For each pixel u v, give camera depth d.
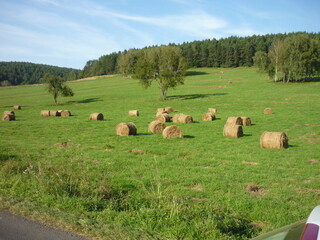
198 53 154.88
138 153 16.16
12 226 5.96
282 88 68.62
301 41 81.81
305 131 24.59
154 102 55.56
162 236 5.64
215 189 9.79
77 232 5.72
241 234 6.16
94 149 17.30
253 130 25.44
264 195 9.27
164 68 57.69
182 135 21.53
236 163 13.82
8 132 24.67
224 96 59.22
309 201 8.69
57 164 11.12
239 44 150.50
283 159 14.80
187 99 57.38
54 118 36.56
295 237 2.65
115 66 181.38
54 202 7.35
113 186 9.80
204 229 5.88
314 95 55.41
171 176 11.39
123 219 6.39
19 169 10.46
